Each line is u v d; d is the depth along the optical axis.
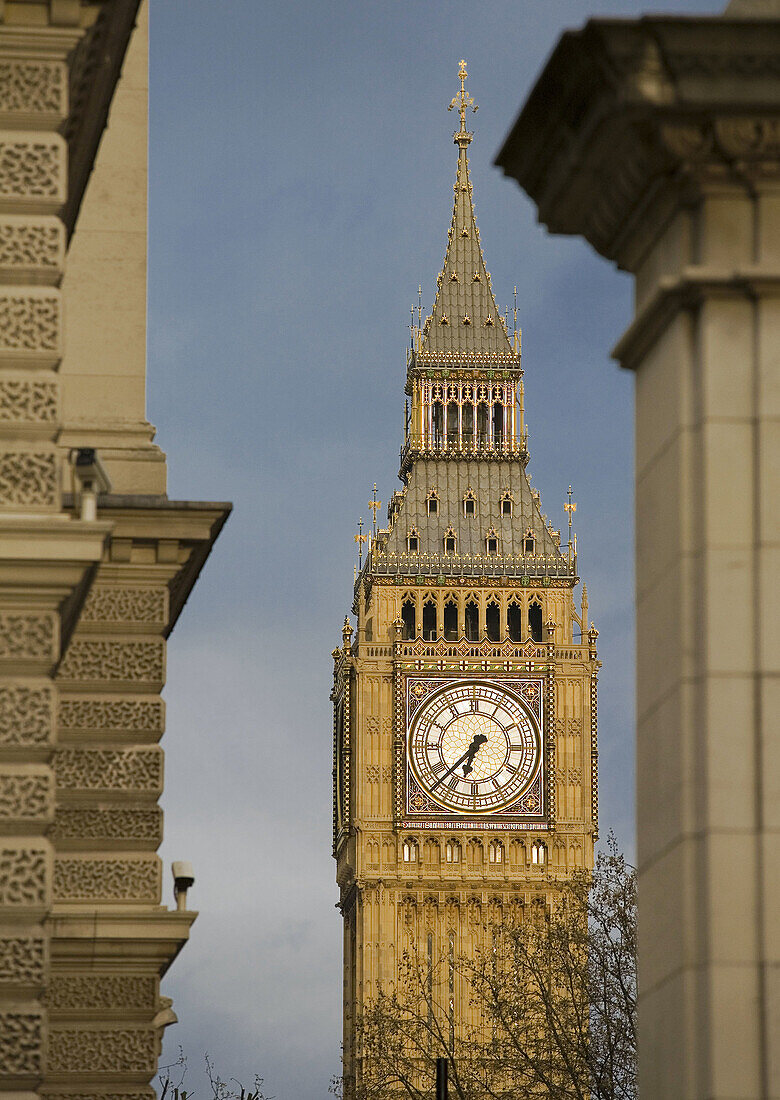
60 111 48.00
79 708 70.38
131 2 51.16
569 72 42.72
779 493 40.97
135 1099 70.94
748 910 39.97
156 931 70.50
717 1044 39.59
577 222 45.94
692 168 41.72
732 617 40.75
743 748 40.38
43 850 46.97
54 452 47.41
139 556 70.56
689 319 42.03
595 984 151.00
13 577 46.69
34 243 47.72
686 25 41.19
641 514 43.97
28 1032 46.91
